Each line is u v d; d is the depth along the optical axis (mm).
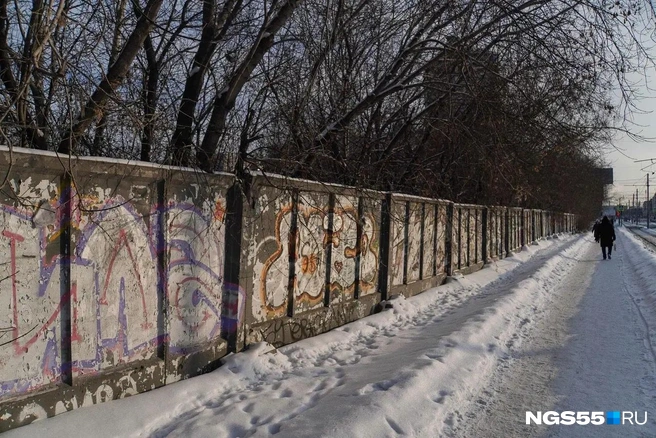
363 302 8250
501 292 11133
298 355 5922
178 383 4516
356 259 8109
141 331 4344
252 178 5445
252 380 5059
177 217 4676
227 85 5777
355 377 5168
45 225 3537
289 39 8094
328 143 8078
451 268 13086
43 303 3555
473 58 8516
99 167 3850
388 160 10641
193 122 6105
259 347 5461
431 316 9008
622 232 60375
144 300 4367
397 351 6332
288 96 7648
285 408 4293
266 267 5844
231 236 5371
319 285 7027
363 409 4102
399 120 11055
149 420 3889
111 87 4547
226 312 5348
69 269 3701
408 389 4641
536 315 9281
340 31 8000
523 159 10484
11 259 3330
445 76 9438
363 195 8195
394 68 9039
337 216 7465
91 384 3869
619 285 13445
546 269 15594
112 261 4051
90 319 3877
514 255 20781
